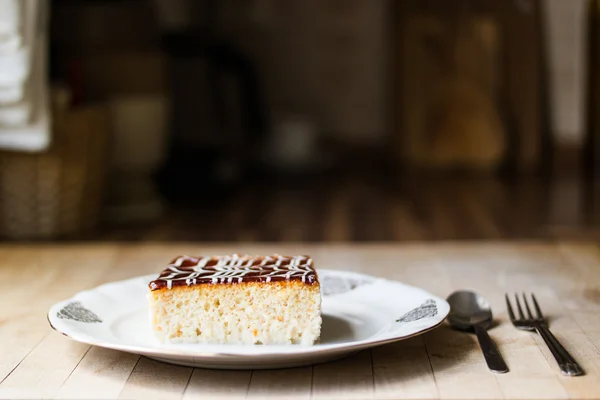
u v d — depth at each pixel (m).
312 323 0.65
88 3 2.25
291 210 2.66
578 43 3.55
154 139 2.39
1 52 1.49
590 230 2.27
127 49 2.28
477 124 3.52
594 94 3.58
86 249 1.09
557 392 0.58
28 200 2.00
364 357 0.66
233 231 2.31
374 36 3.71
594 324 0.75
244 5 3.67
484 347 0.67
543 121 3.54
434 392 0.59
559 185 3.16
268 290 0.65
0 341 0.71
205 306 0.65
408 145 3.57
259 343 0.66
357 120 3.75
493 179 3.32
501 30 3.47
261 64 3.71
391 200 2.84
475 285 0.89
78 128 2.02
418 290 0.76
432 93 3.54
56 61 2.25
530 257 1.02
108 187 2.44
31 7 1.51
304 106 3.75
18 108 1.56
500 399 0.57
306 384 0.60
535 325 0.73
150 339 0.68
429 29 3.51
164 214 2.58
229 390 0.60
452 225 2.37
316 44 3.71
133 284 0.80
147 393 0.59
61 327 0.65
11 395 0.59
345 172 3.52
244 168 3.46
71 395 0.59
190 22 3.61
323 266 0.99
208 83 3.19
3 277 0.94
